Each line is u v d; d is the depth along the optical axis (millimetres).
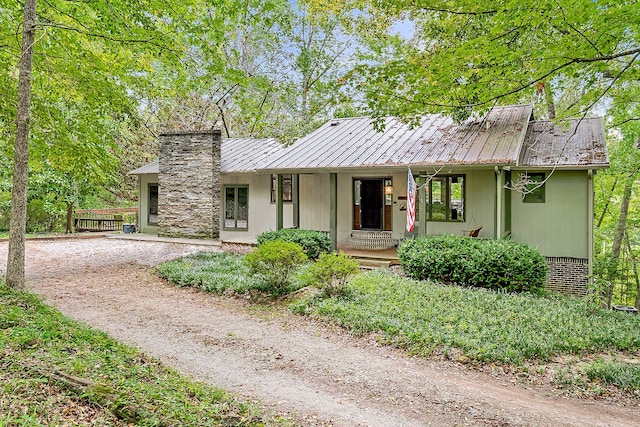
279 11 11828
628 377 5141
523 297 8656
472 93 7406
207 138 16891
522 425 4180
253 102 9359
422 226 11820
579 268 11281
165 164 17750
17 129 6922
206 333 6883
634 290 20250
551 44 6273
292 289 9398
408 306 7812
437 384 5102
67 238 17297
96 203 30500
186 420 3102
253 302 8773
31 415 2695
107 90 8984
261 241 13430
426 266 10141
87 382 3285
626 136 13914
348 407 4469
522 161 11344
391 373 5410
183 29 7773
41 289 9219
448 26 8016
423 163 11281
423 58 8422
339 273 8578
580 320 7320
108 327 6973
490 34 6301
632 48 6871
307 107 20906
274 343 6477
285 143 14406
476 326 6750
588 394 4914
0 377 3189
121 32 7688
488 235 12258
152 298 9000
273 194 16547
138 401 3221
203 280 9875
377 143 13570
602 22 5645
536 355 5859
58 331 4699
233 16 7602
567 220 11383
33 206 20609
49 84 9016
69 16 7578
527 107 13438
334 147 14141
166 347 6191
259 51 22531
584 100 7715
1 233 19672
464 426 4125
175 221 17578
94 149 9844
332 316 7516
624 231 17266
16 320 4812
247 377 5211
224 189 17516
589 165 10484
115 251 14523
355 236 14031
